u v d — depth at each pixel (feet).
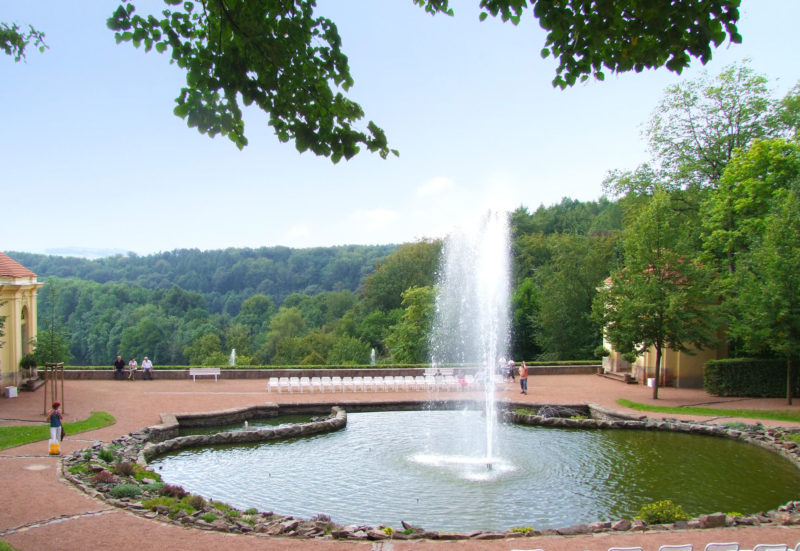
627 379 122.01
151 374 124.47
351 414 96.68
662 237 100.32
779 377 102.37
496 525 47.01
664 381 117.50
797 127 123.34
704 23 21.09
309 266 489.26
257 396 104.17
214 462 66.44
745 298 94.53
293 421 92.07
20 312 106.93
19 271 110.11
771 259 90.12
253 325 349.82
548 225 264.72
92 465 54.49
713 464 64.75
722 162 133.39
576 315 168.55
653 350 118.42
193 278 480.64
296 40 24.16
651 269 104.12
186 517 41.83
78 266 519.19
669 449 71.77
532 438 78.38
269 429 77.92
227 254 527.40
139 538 38.19
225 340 312.91
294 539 39.19
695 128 135.54
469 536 40.19
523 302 186.19
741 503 51.98
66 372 122.83
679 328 97.71
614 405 96.22
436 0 23.44
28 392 104.42
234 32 23.77
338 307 312.09
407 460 66.85
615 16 22.67
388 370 128.67
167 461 66.90
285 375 127.95
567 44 24.11
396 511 50.21
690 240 119.03
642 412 90.07
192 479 59.67
